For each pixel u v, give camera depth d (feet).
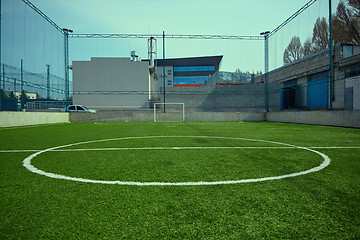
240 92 62.69
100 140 15.64
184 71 162.40
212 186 5.70
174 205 4.52
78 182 6.05
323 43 47.60
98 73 70.23
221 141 15.03
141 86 70.28
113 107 68.18
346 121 28.96
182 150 11.38
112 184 5.87
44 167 7.74
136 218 3.97
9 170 7.32
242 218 3.97
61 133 21.38
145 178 6.42
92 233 3.50
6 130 25.07
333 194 5.15
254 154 10.25
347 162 8.57
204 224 3.75
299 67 56.08
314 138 16.88
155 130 24.94
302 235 3.42
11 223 3.82
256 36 54.70
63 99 50.29
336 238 3.34
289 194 5.14
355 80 38.75
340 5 46.62
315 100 50.62
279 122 45.14
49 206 4.49
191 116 50.49
